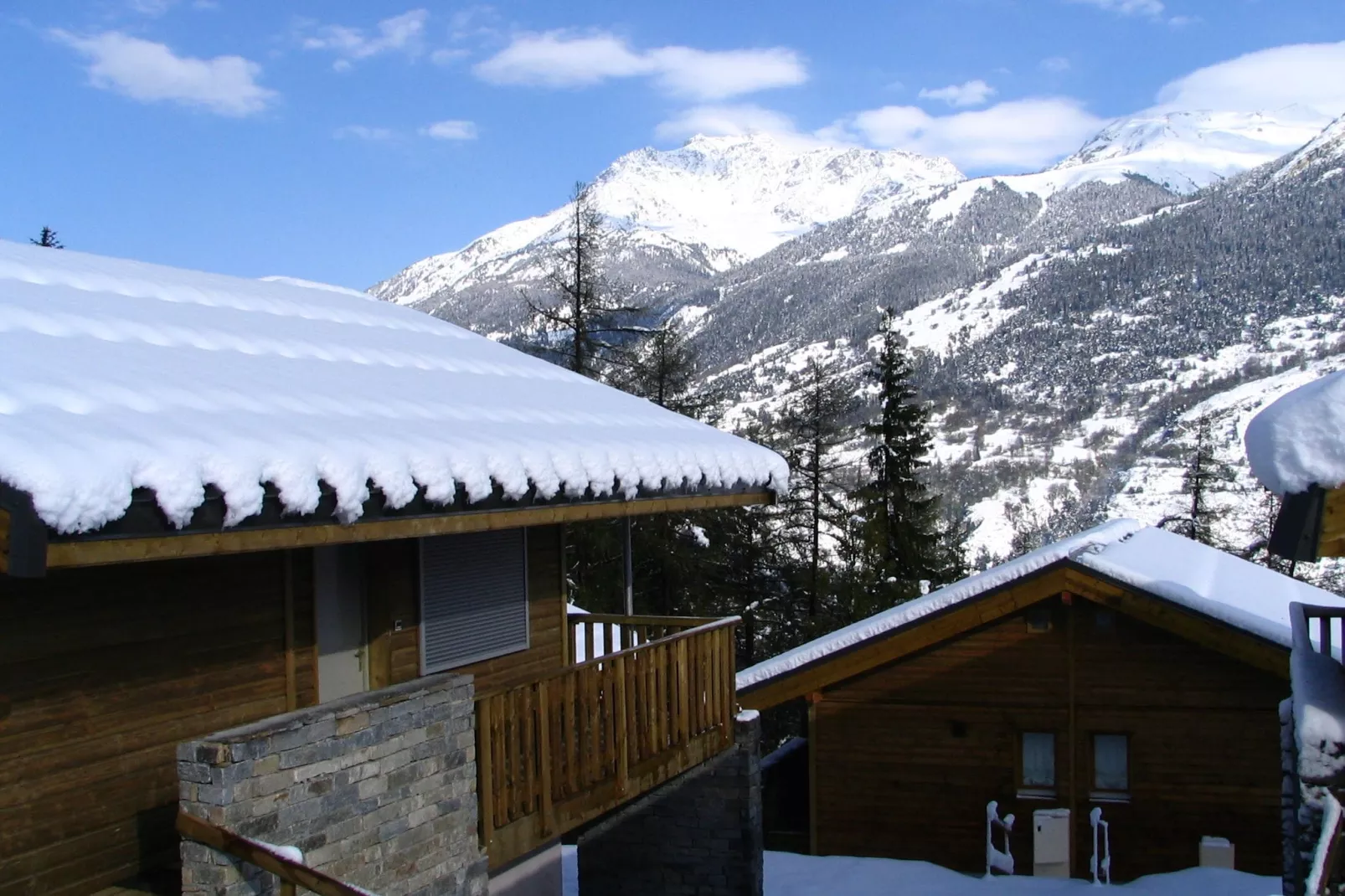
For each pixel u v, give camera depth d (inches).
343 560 306.3
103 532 177.5
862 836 588.1
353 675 308.3
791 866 556.4
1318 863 292.5
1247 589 629.0
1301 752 321.1
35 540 164.2
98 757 232.2
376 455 231.9
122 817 236.7
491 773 276.1
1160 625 542.0
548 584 391.2
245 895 198.2
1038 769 577.3
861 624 594.2
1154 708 560.7
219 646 263.1
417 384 329.1
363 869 226.2
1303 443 247.9
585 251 1045.2
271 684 277.6
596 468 303.9
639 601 1123.3
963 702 580.4
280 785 207.3
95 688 232.7
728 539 1170.6
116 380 229.9
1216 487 1562.5
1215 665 555.2
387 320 435.5
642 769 347.9
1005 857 546.3
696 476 353.4
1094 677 567.2
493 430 293.6
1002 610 562.9
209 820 196.7
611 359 1065.5
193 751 198.5
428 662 331.3
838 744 594.6
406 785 238.7
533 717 296.0
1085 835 562.3
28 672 219.3
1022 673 574.6
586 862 431.5
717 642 401.4
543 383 411.5
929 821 581.0
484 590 357.4
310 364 315.9
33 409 194.5
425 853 243.1
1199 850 546.6
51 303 287.3
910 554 1171.9
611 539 1063.6
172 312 327.9
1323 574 1535.4
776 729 1185.4
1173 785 556.4
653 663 357.7
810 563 1178.6
